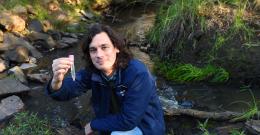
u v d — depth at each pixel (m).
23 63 3.34
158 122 1.76
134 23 4.39
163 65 3.25
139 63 1.71
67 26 4.12
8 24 3.58
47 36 3.74
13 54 3.35
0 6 3.73
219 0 3.32
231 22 3.11
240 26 3.02
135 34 4.02
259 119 2.35
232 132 2.22
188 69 3.04
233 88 2.88
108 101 1.74
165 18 3.43
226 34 3.07
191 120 2.44
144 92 1.67
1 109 2.52
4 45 3.41
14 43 3.48
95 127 1.76
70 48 3.70
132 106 1.67
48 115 2.57
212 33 3.13
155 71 3.19
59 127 2.42
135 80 1.66
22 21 3.72
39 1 4.12
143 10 4.84
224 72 2.96
